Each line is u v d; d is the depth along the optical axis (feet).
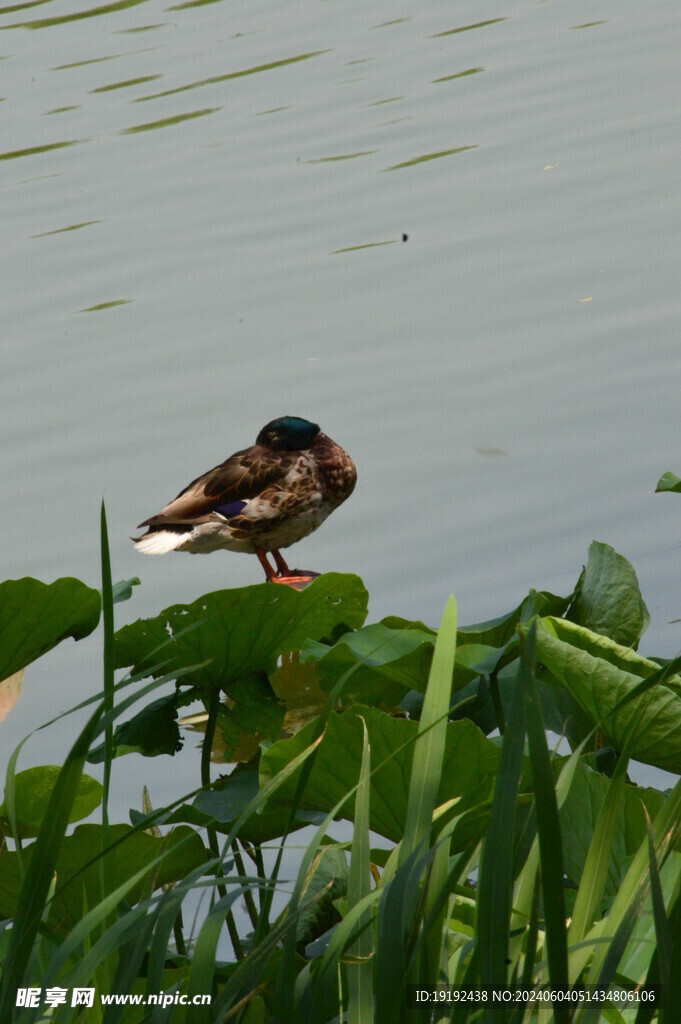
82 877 16.38
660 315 44.75
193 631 20.67
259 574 36.63
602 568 22.95
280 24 81.46
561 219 53.98
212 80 73.36
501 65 71.46
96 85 74.64
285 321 48.75
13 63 79.30
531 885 12.64
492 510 35.32
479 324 46.29
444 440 39.24
